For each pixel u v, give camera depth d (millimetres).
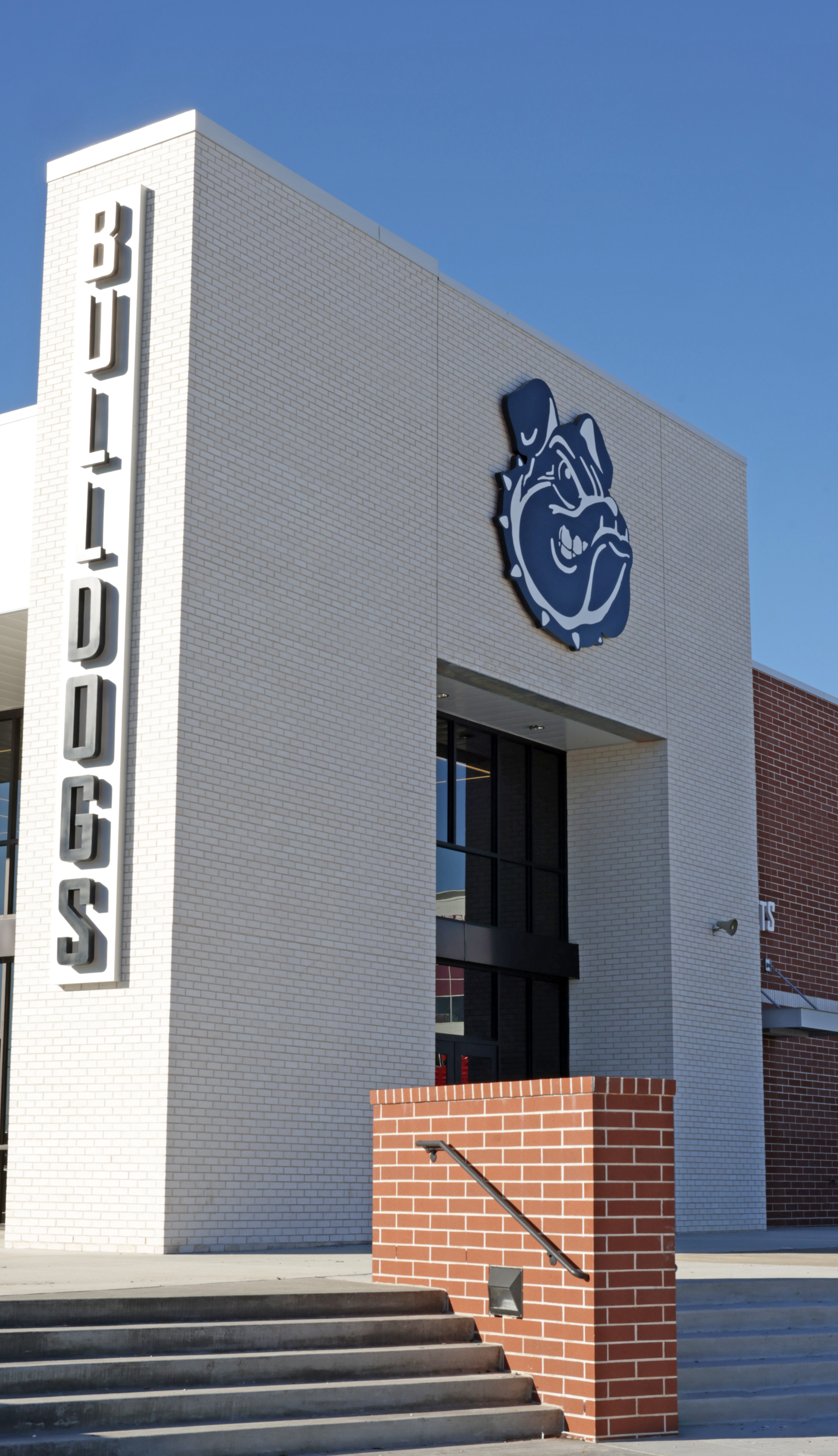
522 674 20672
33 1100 15953
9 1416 7965
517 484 20859
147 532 16297
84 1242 15336
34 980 16188
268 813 16516
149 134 17156
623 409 23609
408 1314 10492
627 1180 9992
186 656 15828
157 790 15656
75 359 17031
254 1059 15945
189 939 15453
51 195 17859
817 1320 12281
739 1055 24031
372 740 17953
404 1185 11359
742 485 26312
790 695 27406
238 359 16938
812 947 26906
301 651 17203
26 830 16578
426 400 19656
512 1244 10367
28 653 16906
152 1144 15055
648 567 23656
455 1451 9039
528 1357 10094
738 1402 10656
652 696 23344
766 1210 24375
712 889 24062
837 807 28250
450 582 19609
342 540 17984
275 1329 9562
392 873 17953
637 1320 9852
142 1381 8711
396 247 19547
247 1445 8461
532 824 23781
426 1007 18109
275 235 17703
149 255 16891
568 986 23844
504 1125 10602
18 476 17984
